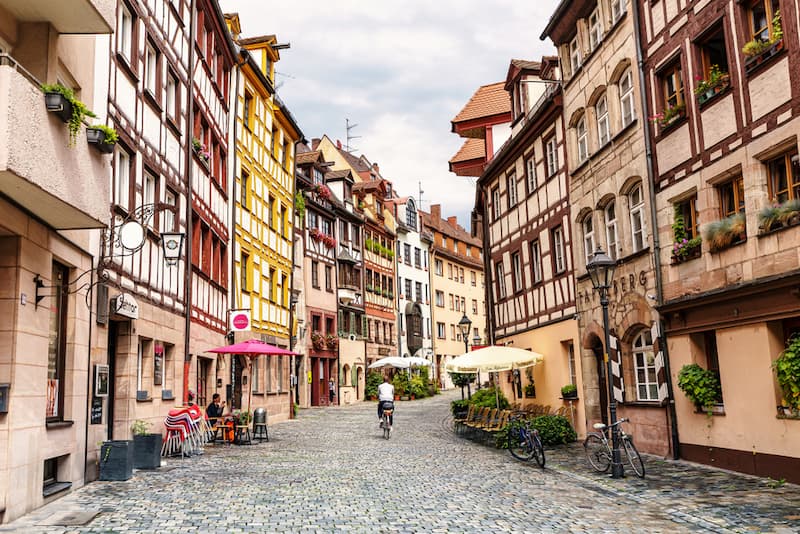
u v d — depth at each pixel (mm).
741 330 11664
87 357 10984
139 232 10906
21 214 8664
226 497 9797
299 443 18656
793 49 10438
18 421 8477
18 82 7336
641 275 14984
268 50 30625
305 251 38281
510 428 15828
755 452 11320
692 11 13141
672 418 13750
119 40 12992
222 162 23750
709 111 12539
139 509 8867
